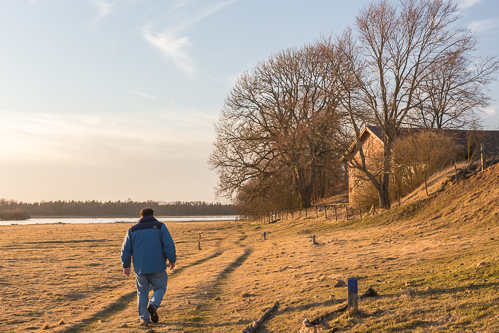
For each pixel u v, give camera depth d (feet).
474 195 65.92
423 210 76.38
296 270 42.88
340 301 24.80
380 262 39.27
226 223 247.09
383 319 19.03
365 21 91.56
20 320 29.19
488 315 17.20
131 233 23.53
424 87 90.74
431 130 97.71
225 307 29.86
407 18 89.45
